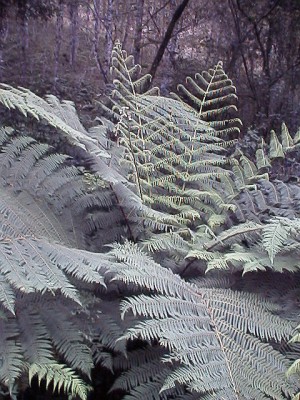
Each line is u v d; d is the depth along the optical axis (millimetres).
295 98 10555
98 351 1836
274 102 9953
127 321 1944
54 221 2238
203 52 12461
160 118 2881
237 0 10617
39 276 1641
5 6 8836
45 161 2396
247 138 5043
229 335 1746
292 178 3590
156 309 1749
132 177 2732
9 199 2141
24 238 1856
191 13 12781
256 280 2238
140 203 2365
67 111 2664
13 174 2293
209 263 2088
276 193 2777
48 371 1609
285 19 10797
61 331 1778
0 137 2416
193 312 1813
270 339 1947
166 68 10656
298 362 1624
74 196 2420
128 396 1788
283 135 2943
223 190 2887
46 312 1843
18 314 1813
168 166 2803
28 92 2494
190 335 1671
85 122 5266
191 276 2348
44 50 13969
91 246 2342
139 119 2865
